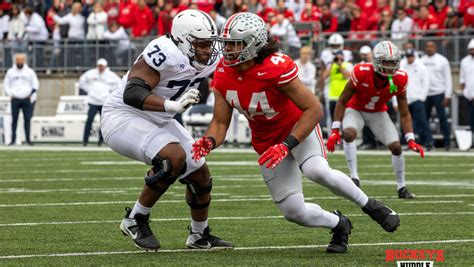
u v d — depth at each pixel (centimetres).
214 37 1700
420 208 2422
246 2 5972
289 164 1692
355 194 1683
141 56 1716
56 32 6500
